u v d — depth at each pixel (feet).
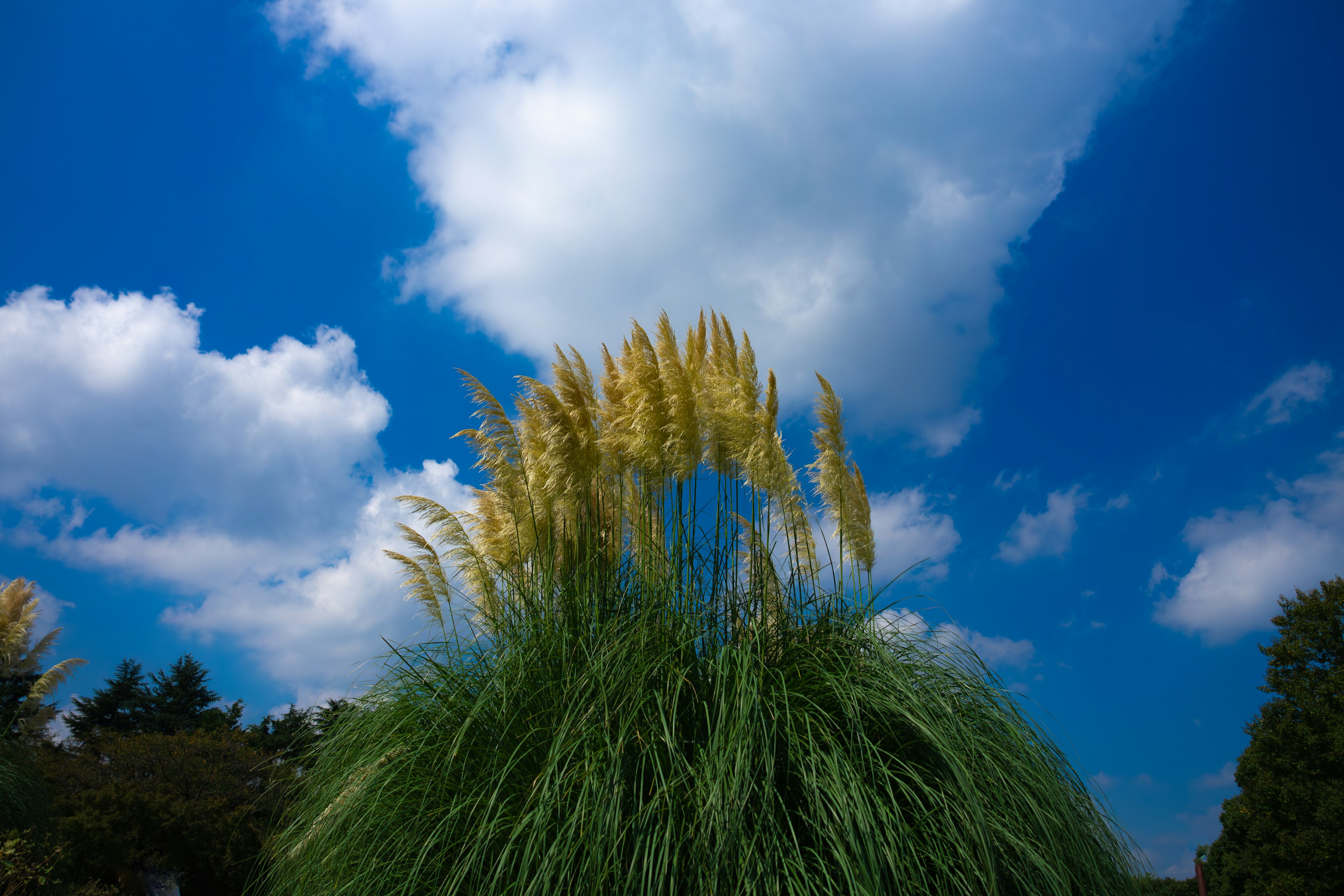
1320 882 54.39
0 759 35.12
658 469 17.78
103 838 47.42
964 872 11.04
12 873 32.04
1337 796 55.72
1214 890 68.03
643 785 12.01
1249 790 64.13
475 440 18.28
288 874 15.43
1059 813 13.02
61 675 43.45
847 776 11.48
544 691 14.79
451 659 17.19
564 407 17.40
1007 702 14.80
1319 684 63.21
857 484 18.57
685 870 10.90
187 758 59.67
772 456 17.24
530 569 18.83
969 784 11.37
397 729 15.61
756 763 11.99
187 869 50.72
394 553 19.26
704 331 18.99
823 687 13.79
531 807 12.44
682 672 13.65
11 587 45.16
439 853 12.98
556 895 10.68
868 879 10.26
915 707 12.82
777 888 10.39
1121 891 13.65
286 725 89.76
